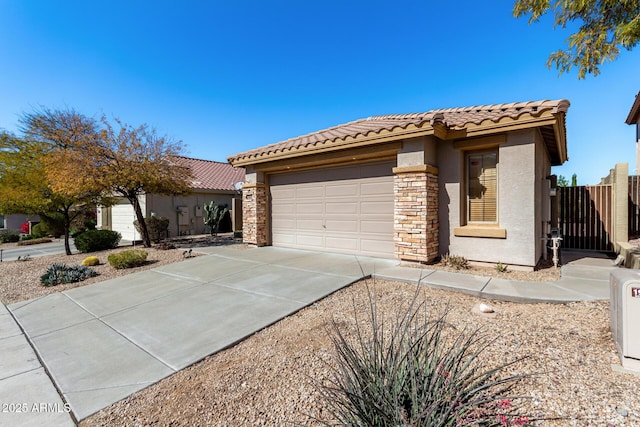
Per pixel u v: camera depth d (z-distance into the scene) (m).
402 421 1.74
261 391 2.95
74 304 6.10
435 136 7.29
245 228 12.16
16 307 6.20
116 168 11.27
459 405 1.79
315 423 2.42
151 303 5.86
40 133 19.50
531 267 6.61
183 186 13.13
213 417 2.62
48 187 11.24
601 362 2.91
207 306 5.51
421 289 5.78
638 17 3.99
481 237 7.23
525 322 4.01
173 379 3.31
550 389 2.53
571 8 4.68
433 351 2.31
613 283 3.16
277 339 4.09
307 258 9.09
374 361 2.17
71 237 19.89
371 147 8.30
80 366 3.67
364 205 9.19
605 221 9.64
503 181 6.91
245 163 11.51
